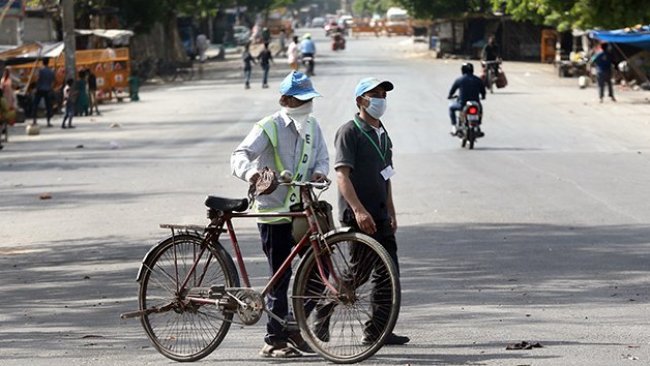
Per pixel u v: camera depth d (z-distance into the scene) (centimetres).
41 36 10994
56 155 5869
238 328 2044
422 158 5225
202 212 3672
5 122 6662
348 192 1756
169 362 1766
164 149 5981
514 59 16775
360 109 1798
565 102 8744
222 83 12669
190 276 1761
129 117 8469
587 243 2920
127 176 4794
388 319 1658
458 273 2534
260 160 1759
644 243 2908
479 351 1766
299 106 1747
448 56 17438
